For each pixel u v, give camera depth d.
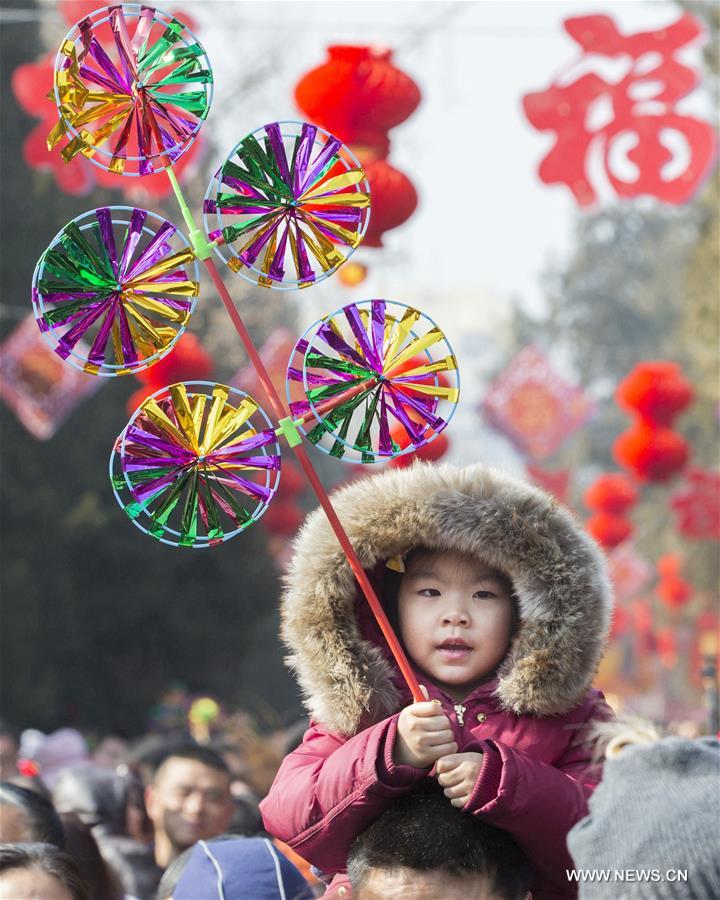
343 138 8.49
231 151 3.88
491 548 4.13
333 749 4.19
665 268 83.88
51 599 36.94
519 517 4.14
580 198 12.56
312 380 3.95
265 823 4.12
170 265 3.93
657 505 51.50
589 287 84.75
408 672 3.91
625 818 3.16
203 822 7.49
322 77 8.46
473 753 3.82
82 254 3.90
